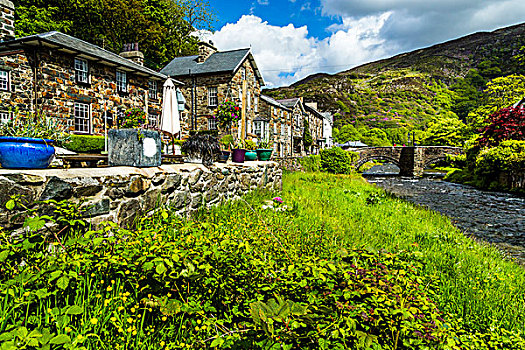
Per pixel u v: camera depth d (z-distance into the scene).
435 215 11.58
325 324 2.11
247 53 25.95
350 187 17.27
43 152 3.57
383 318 2.35
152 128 6.81
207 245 3.06
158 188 5.09
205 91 25.00
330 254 4.48
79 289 2.53
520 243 9.49
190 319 2.48
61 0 28.72
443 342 2.39
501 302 4.13
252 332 2.11
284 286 2.72
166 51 37.03
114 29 31.55
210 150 7.02
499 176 24.78
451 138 55.47
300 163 25.27
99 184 3.92
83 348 1.76
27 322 2.04
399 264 3.18
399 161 43.91
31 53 14.31
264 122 29.50
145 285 2.64
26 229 3.07
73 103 15.97
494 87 43.28
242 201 7.75
